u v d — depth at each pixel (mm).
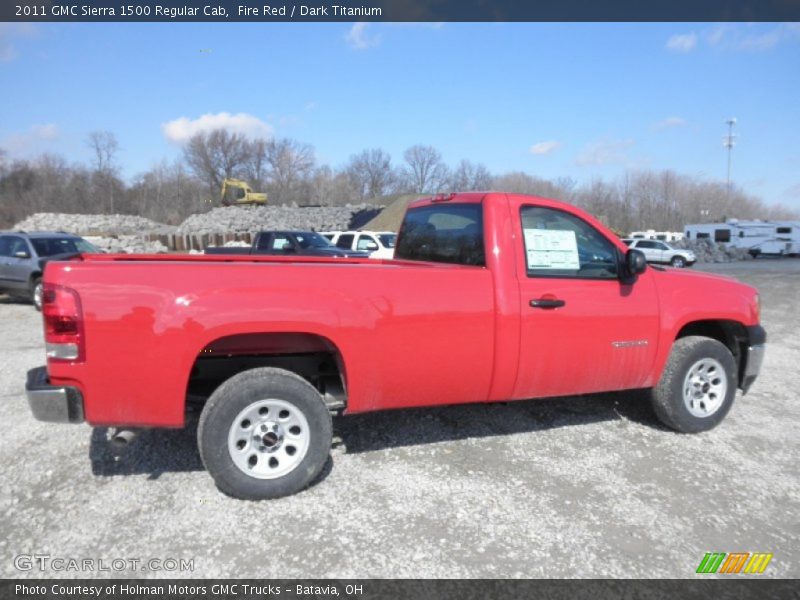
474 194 4383
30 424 4824
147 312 3311
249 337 3850
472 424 4938
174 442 4453
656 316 4512
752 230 43906
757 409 5543
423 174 87750
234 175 86062
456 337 3908
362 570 2947
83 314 3240
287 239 15133
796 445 4641
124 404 3336
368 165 89000
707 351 4703
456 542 3195
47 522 3330
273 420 3621
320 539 3205
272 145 87125
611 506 3598
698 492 3799
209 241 33312
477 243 4199
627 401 5574
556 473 4039
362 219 47781
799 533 3344
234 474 3506
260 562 3000
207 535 3229
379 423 4930
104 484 3783
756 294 5035
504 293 4012
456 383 3996
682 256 32969
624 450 4453
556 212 4305
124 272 3303
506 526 3359
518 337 4051
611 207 75250
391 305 3738
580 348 4258
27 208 70250
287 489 3605
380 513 3482
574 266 4301
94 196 74625
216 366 4004
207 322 3373
